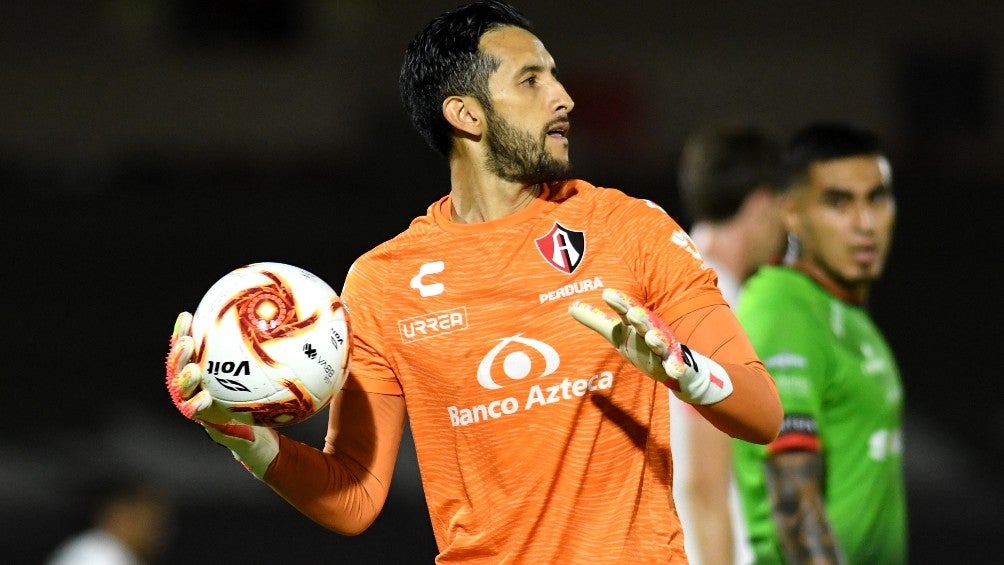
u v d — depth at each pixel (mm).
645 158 50219
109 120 54969
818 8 57031
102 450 31469
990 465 31594
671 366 8172
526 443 9289
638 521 9266
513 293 9352
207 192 40438
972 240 35812
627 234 9328
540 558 9305
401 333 9695
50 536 30328
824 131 14594
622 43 56594
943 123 56562
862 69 57062
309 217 39500
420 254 9734
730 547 14461
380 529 29391
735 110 56750
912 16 57031
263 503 30016
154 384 32969
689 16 56781
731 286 16875
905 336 33562
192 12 55312
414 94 9945
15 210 37094
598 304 9219
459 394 9469
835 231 14281
